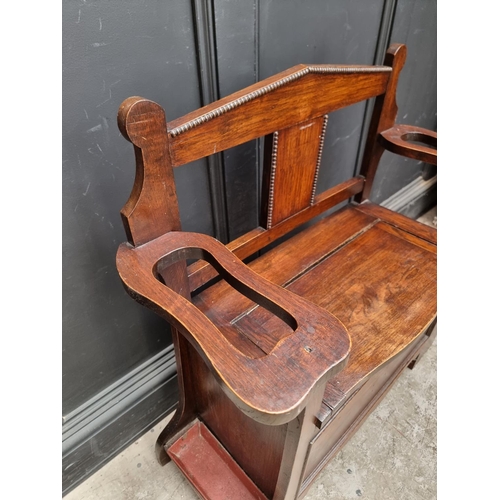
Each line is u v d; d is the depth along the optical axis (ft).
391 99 3.58
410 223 3.76
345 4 3.42
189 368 3.02
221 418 3.07
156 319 3.58
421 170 6.74
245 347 2.57
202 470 3.28
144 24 2.33
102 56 2.25
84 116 2.33
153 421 4.00
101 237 2.80
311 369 1.67
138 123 1.94
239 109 2.43
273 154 2.88
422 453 3.81
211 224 3.57
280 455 2.49
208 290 2.98
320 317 1.91
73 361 3.15
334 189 3.78
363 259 3.34
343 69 2.97
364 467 3.70
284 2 2.97
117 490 3.54
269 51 3.10
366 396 3.24
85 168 2.49
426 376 4.52
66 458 3.32
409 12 4.15
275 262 3.29
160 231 2.35
